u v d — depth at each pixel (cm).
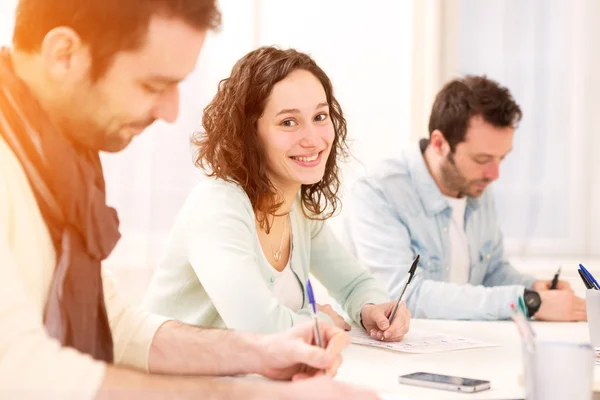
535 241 307
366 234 227
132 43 91
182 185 282
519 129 305
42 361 83
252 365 110
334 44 310
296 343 108
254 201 157
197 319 153
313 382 93
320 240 183
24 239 94
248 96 155
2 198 91
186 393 88
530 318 195
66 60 92
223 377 112
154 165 280
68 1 90
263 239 161
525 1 306
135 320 117
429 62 308
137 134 99
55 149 97
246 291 137
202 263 142
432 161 238
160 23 92
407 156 240
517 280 244
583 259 307
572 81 307
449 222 237
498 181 306
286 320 136
